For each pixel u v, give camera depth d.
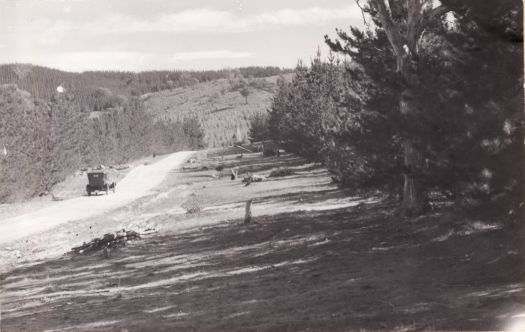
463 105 16.34
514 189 15.55
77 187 74.69
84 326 15.72
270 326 13.09
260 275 19.92
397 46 23.47
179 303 17.31
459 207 17.50
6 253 34.69
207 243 28.27
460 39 16.38
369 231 23.50
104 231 40.44
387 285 15.75
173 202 54.66
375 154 25.31
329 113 52.50
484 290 14.05
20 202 60.94
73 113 81.50
